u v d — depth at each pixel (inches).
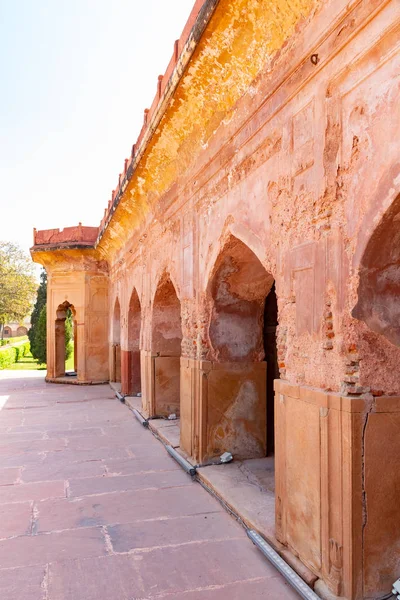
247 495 184.9
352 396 113.3
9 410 401.4
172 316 339.3
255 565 140.6
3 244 1258.6
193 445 231.5
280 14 136.7
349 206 115.0
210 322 223.6
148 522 172.1
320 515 121.8
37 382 601.0
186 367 245.1
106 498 196.5
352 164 114.0
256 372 231.3
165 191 290.7
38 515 179.9
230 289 221.8
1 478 223.8
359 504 111.3
